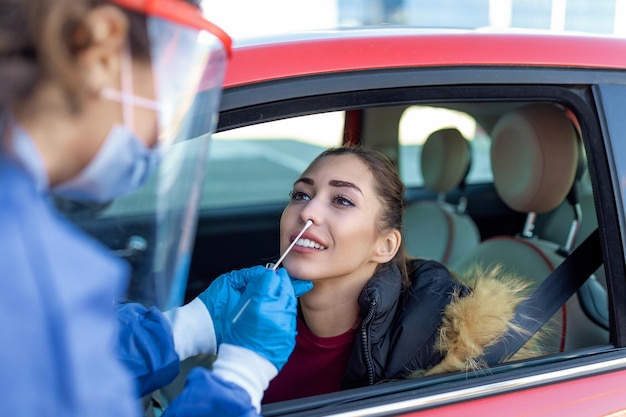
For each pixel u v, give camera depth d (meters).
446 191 2.89
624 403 1.37
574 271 1.57
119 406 0.78
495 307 1.44
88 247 0.78
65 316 0.72
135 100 0.78
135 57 0.76
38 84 0.71
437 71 1.42
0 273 0.69
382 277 1.51
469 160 2.87
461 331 1.41
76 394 0.72
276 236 2.77
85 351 0.73
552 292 1.55
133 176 0.83
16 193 0.72
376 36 1.46
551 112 1.94
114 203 0.86
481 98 1.45
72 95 0.72
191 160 0.96
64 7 0.69
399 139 2.79
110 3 0.72
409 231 2.81
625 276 1.48
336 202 1.48
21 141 0.73
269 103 1.30
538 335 1.57
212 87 0.96
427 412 1.24
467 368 1.37
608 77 1.53
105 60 0.74
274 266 1.36
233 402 1.02
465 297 1.48
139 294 0.95
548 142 1.93
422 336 1.49
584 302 1.82
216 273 2.36
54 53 0.69
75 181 0.79
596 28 8.88
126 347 1.18
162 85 0.81
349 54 1.38
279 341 1.11
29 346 0.69
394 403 1.22
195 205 1.00
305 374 1.59
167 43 0.80
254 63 1.32
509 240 2.14
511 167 2.05
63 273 0.73
